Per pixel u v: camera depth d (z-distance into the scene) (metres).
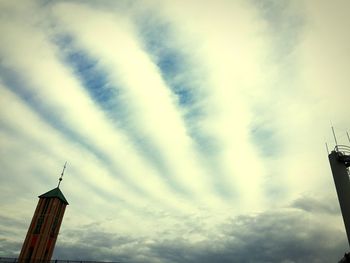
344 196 30.73
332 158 33.47
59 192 60.84
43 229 54.12
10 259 51.91
